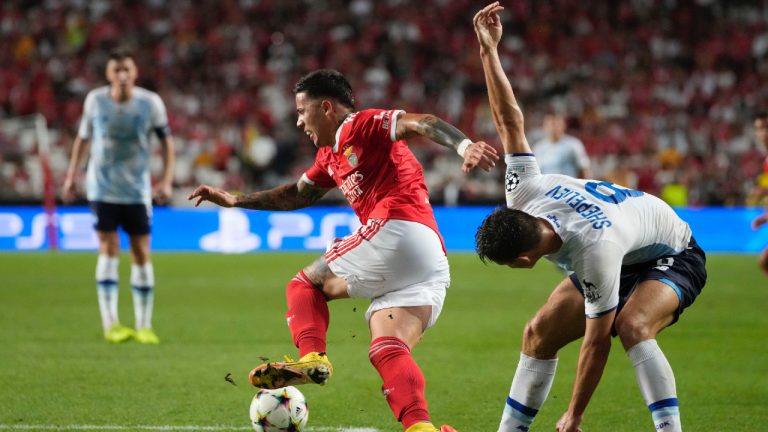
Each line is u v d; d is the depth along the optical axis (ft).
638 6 204.85
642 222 32.76
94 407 43.80
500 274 111.04
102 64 189.78
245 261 124.16
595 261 30.58
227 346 61.93
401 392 31.37
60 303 83.05
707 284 98.27
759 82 189.88
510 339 65.21
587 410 43.83
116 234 64.85
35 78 186.60
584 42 198.08
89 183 64.80
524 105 183.21
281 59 193.47
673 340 64.54
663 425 30.86
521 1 203.92
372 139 33.45
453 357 58.23
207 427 40.04
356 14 202.69
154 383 49.60
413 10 203.51
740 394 47.32
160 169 153.38
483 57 33.40
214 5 202.39
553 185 32.37
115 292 65.00
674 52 197.26
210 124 173.06
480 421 42.01
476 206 144.66
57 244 139.33
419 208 34.19
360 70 192.54
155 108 64.80
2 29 196.13
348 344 63.82
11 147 160.56
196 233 140.97
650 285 32.99
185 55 191.52
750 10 203.92
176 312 78.64
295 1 203.31
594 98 184.14
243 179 158.61
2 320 73.10
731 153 168.66
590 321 31.50
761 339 64.85
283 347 61.52
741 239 138.72
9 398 45.62
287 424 36.32
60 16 198.80
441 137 31.45
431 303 33.65
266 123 173.06
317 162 37.47
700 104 185.16
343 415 42.83
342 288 34.37
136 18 199.62
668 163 164.45
